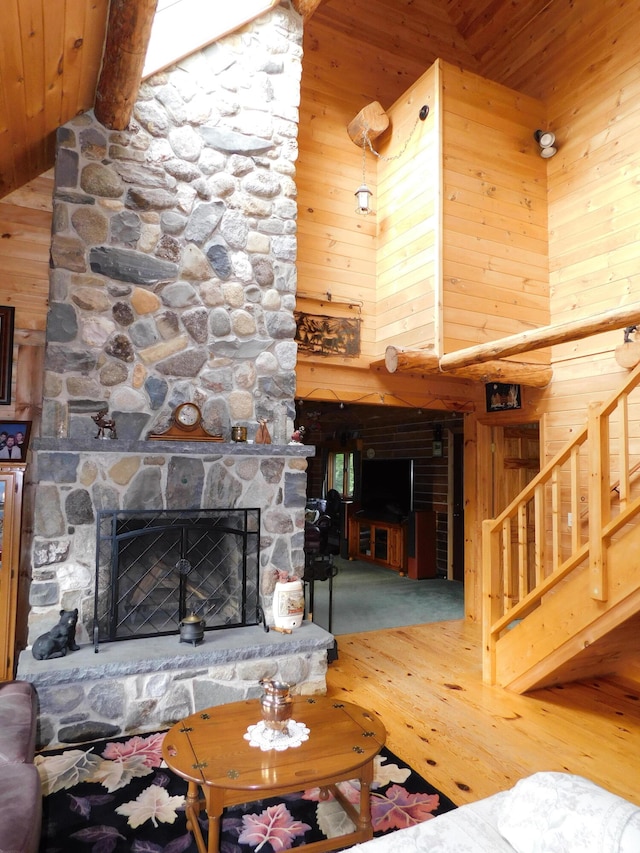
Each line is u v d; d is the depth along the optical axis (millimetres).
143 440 3326
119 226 3494
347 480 10102
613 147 4457
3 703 2377
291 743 2047
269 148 3994
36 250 3629
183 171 3701
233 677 3168
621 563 3041
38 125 3182
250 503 3682
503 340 3764
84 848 2049
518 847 1374
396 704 3406
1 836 1479
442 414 7605
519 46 5383
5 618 3074
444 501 7617
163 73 3701
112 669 2857
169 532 3486
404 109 4809
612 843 1183
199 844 2000
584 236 4629
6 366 3469
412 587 6879
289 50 4109
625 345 4035
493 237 4605
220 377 3721
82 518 3229
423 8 5691
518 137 4824
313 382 4750
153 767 2596
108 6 2639
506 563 3805
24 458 3354
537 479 3578
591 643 3199
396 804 2346
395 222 4836
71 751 2734
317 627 3598
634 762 2740
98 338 3393
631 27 4410
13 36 2348
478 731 3059
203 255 3729
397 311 4742
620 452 3129
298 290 4680
